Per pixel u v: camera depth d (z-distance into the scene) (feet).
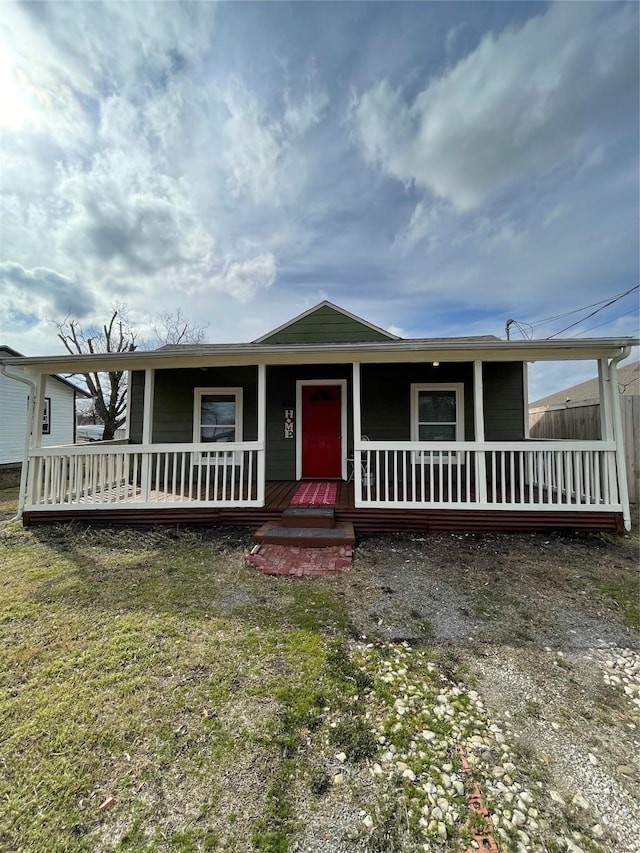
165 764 6.08
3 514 22.47
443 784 5.84
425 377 25.91
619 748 6.59
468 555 15.26
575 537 17.20
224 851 4.86
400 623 10.40
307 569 13.75
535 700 7.69
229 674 8.23
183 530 18.31
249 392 26.86
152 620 10.37
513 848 4.97
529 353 17.99
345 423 26.27
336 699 7.55
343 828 5.16
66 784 5.73
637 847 5.04
